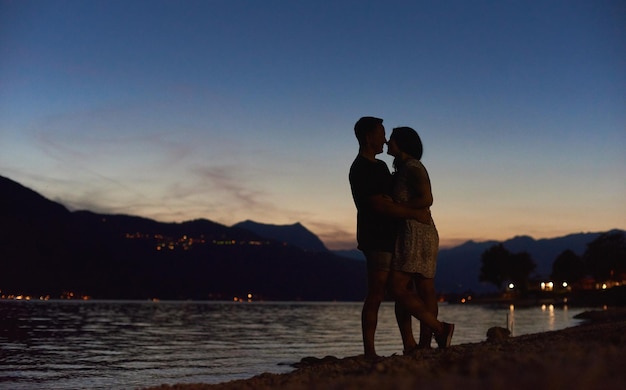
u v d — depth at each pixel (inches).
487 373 128.9
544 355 146.4
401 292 229.0
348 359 228.1
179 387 185.6
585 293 4020.7
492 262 5128.0
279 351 629.9
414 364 177.0
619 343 173.6
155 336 858.8
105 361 506.9
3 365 456.4
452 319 1610.5
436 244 234.8
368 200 225.3
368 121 235.8
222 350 637.9
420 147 241.9
